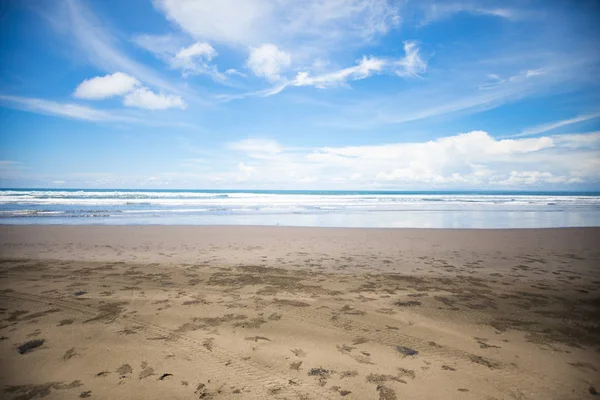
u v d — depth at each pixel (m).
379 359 2.83
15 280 5.06
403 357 2.86
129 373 2.57
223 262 6.65
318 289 4.79
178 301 4.18
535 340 3.17
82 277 5.29
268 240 9.59
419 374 2.60
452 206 27.55
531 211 22.19
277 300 4.28
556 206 28.19
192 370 2.63
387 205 28.42
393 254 7.68
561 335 3.29
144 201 27.77
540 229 12.05
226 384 2.45
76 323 3.46
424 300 4.32
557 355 2.89
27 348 2.91
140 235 10.07
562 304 4.17
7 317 3.60
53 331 3.26
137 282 5.03
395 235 10.70
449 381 2.51
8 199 26.70
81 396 2.28
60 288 4.66
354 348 3.02
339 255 7.53
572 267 6.37
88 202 25.45
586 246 8.77
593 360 2.81
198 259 6.91
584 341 3.16
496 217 17.94
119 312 3.78
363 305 4.12
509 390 2.40
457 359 2.82
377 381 2.50
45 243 8.52
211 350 2.94
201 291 4.62
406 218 17.27
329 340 3.17
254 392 2.36
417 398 2.30
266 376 2.56
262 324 3.52
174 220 15.20
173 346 3.00
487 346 3.06
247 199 35.75
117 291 4.56
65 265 6.14
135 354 2.85
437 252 7.92
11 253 7.25
